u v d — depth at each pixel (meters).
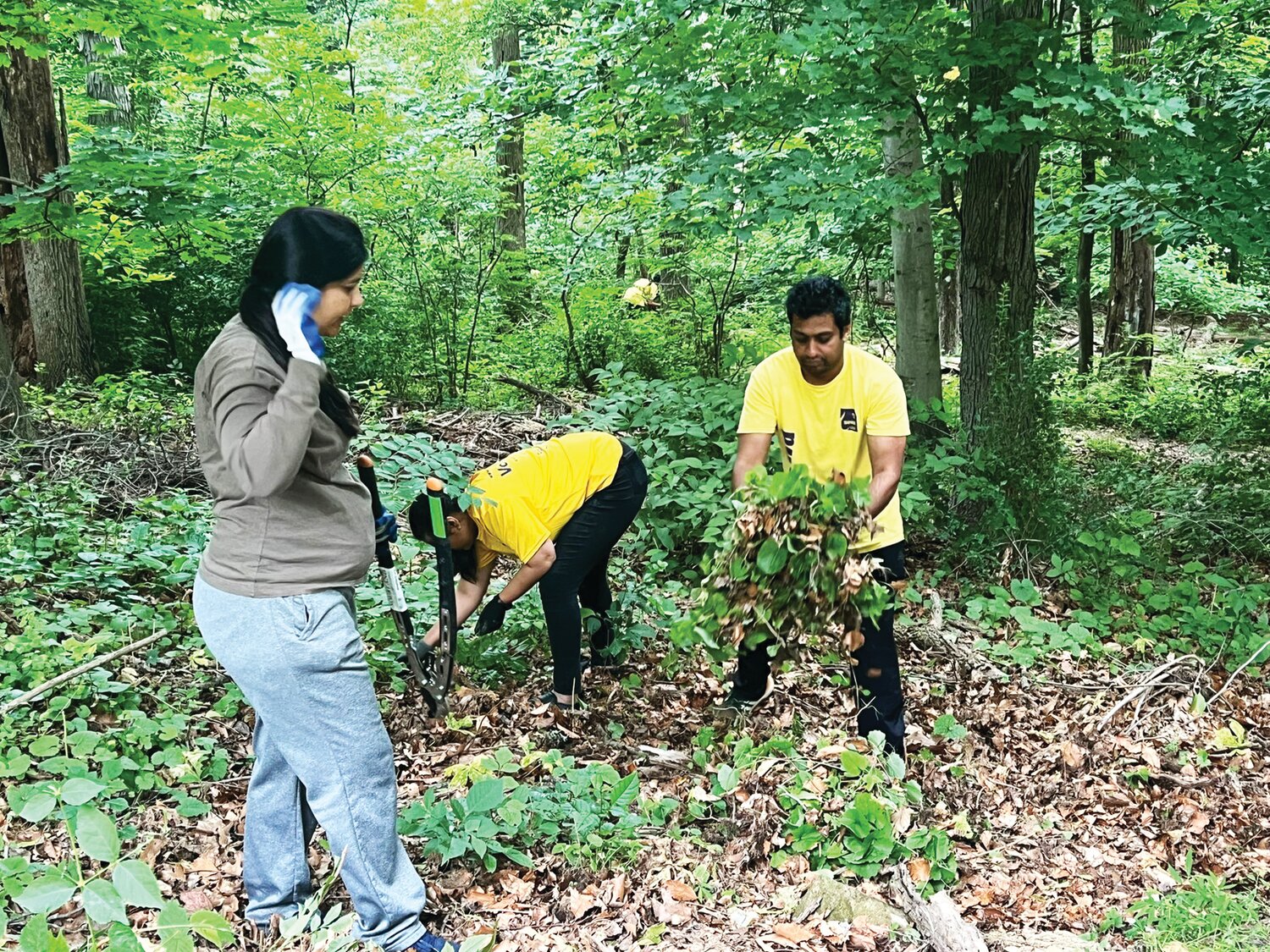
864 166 6.47
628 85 7.12
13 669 3.68
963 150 6.15
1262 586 5.86
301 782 2.69
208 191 7.57
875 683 3.83
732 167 6.45
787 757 3.55
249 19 7.76
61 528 5.09
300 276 2.36
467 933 2.76
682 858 3.15
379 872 2.53
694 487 5.85
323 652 2.45
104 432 7.21
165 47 7.50
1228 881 3.30
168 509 5.34
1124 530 6.69
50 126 9.48
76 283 10.61
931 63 6.18
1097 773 4.02
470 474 4.91
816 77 6.18
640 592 5.15
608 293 11.32
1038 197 10.68
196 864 2.99
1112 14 6.18
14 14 6.75
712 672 4.73
